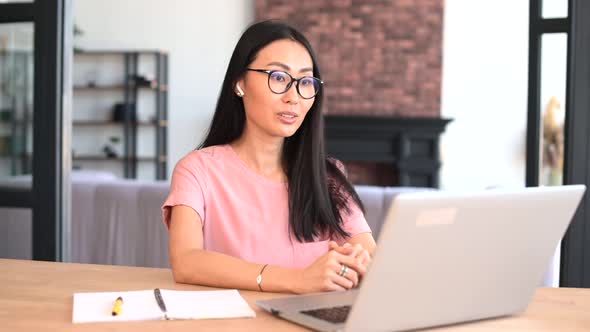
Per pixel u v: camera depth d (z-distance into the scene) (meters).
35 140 2.70
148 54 8.44
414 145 7.79
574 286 2.50
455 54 7.95
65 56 2.72
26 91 2.71
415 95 7.84
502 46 7.90
